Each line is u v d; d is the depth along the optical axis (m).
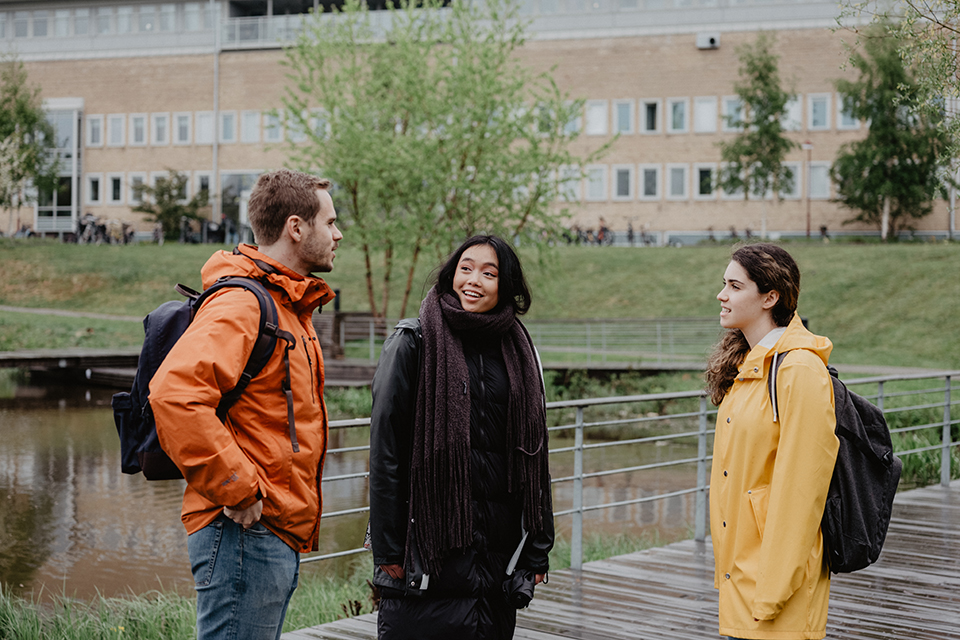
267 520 2.59
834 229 41.34
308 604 6.45
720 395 3.12
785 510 2.70
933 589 5.46
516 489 2.78
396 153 21.02
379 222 21.94
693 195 42.59
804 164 41.44
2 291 33.03
